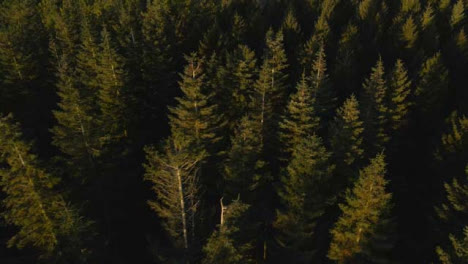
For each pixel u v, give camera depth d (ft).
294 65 182.80
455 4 233.76
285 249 95.91
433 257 108.17
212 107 106.22
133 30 191.31
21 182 78.89
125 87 137.80
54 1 246.06
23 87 158.30
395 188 132.05
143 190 136.05
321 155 89.76
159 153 106.73
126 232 127.44
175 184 77.66
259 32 212.43
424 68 158.81
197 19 213.87
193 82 104.01
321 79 131.34
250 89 140.87
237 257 68.80
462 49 184.44
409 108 153.69
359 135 119.24
